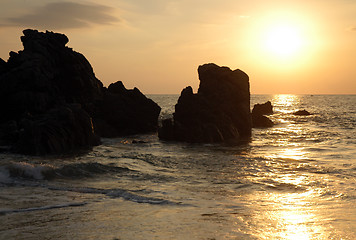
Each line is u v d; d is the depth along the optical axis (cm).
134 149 3306
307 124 6203
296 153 2997
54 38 4522
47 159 2586
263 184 1812
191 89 4550
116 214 1144
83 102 4516
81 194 1485
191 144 3778
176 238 882
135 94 5212
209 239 876
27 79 3803
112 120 4822
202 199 1444
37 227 981
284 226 1016
